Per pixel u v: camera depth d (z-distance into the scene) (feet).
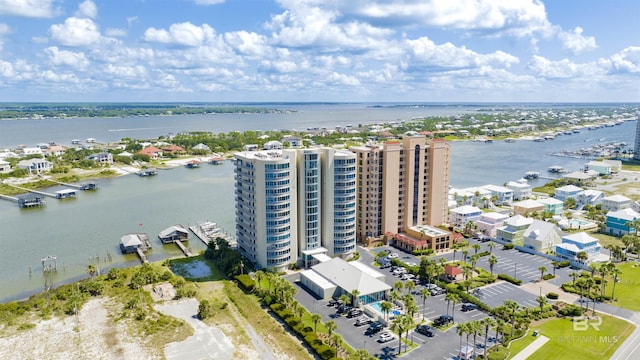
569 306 522.47
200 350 442.91
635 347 441.68
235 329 484.74
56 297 556.51
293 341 460.55
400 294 559.38
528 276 625.82
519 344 448.65
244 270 635.66
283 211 634.43
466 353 418.72
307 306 538.47
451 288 570.87
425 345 448.24
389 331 477.77
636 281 600.80
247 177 652.07
